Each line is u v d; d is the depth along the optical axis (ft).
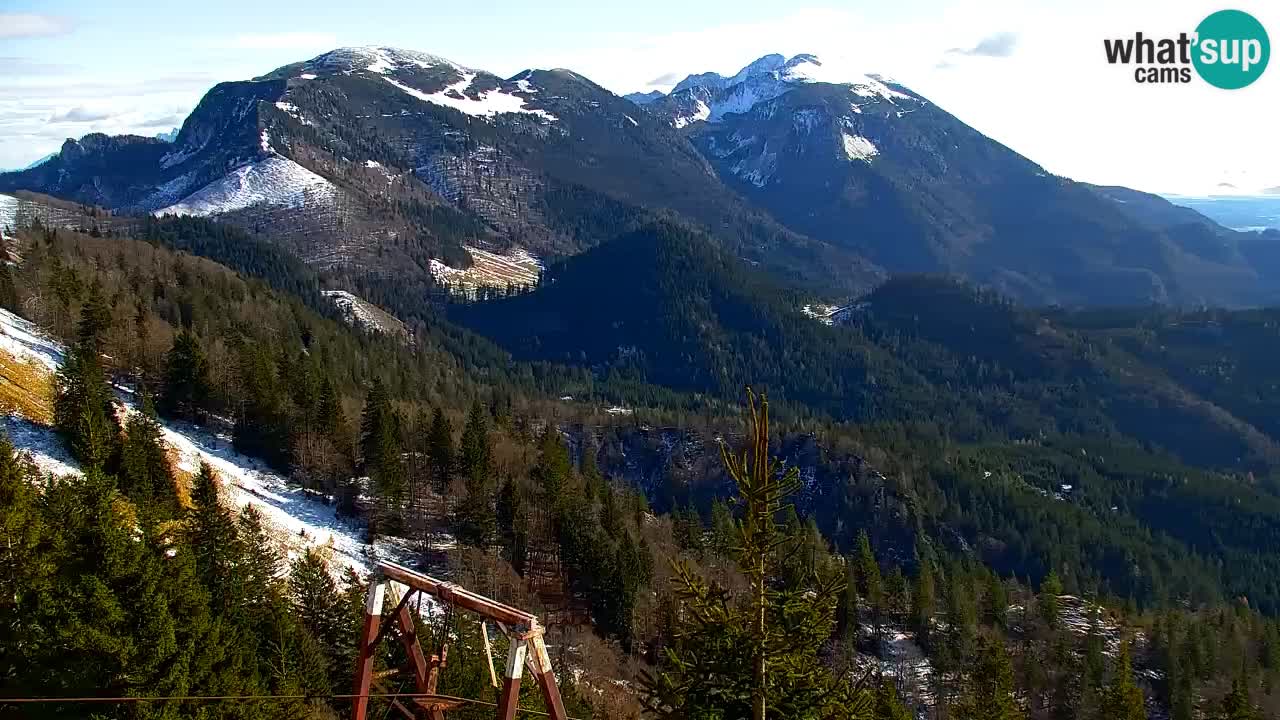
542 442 411.95
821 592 66.49
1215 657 355.77
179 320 466.70
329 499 312.91
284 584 201.87
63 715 106.73
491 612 60.85
